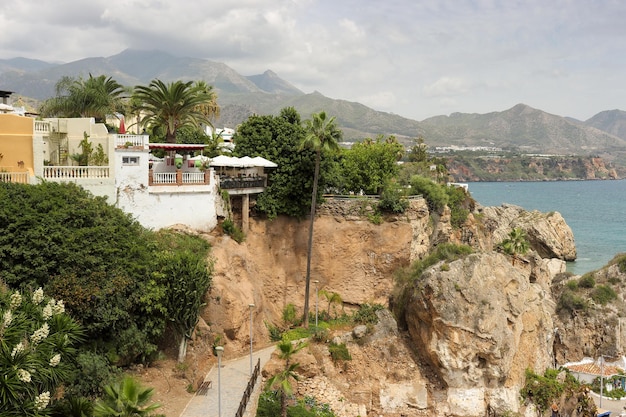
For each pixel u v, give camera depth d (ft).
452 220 267.59
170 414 116.67
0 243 110.42
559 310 242.17
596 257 433.07
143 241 134.92
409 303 175.52
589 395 196.75
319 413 144.66
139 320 127.34
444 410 164.04
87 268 116.16
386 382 165.17
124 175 150.92
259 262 192.95
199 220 168.55
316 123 179.63
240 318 153.58
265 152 194.18
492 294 169.89
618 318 232.53
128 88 222.89
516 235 262.88
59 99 201.46
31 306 81.15
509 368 167.84
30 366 72.33
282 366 145.18
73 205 123.24
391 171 233.96
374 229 202.90
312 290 200.13
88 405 85.97
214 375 139.74
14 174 132.77
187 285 132.36
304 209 199.62
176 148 162.81
